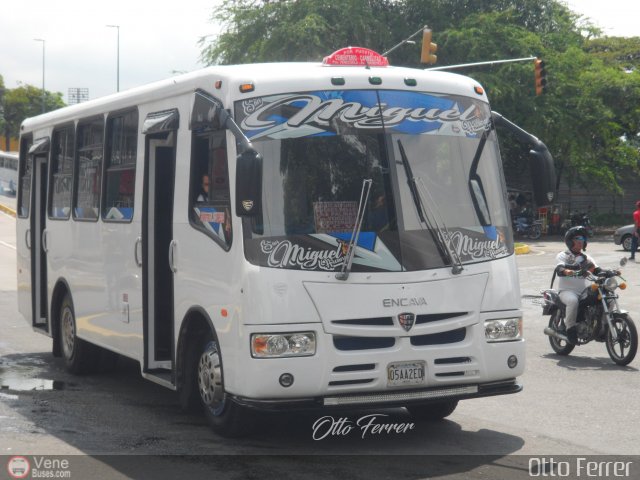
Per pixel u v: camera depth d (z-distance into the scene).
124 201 9.43
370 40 41.69
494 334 7.58
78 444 7.56
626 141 50.97
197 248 7.89
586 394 9.88
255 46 41.78
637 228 28.70
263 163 7.24
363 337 7.14
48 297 11.84
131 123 9.41
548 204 8.02
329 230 7.18
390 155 7.47
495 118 8.21
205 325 8.08
